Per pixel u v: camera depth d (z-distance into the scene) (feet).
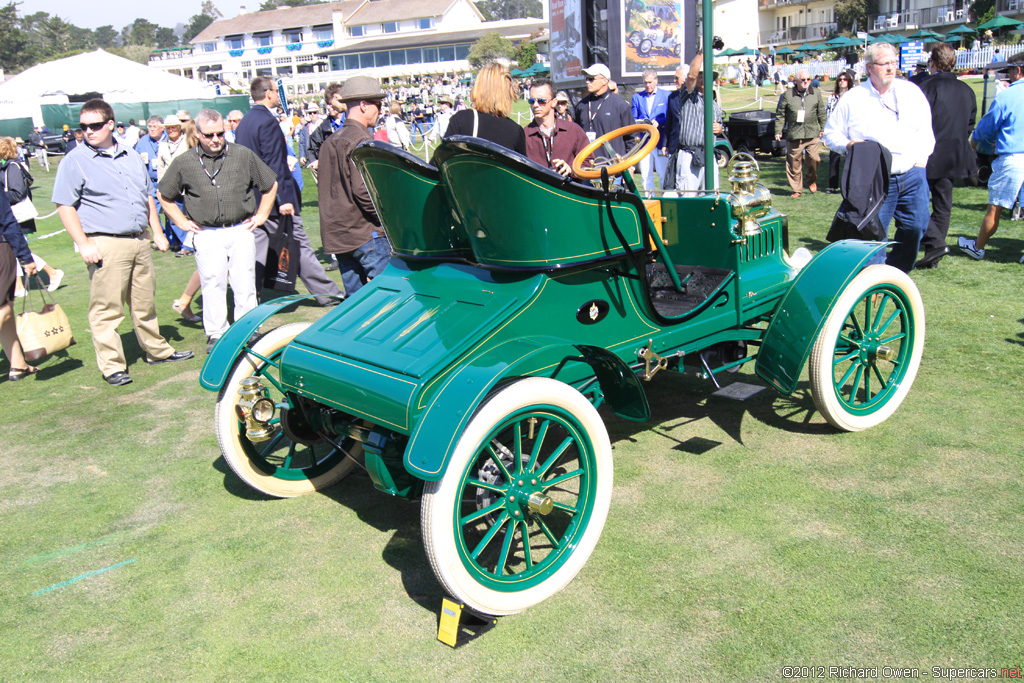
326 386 9.87
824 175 43.11
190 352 20.27
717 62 173.78
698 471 12.09
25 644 9.17
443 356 9.08
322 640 8.91
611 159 11.98
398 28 288.92
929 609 8.59
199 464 13.98
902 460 11.93
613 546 10.22
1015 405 13.52
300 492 12.47
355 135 17.30
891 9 200.23
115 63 113.29
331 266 29.12
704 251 12.96
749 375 15.99
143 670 8.59
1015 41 139.44
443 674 8.23
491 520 11.26
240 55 320.70
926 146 18.67
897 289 12.83
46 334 18.54
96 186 17.19
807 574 9.36
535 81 17.93
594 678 7.99
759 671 7.90
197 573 10.42
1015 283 20.61
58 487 13.30
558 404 9.07
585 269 10.16
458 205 9.81
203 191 18.17
